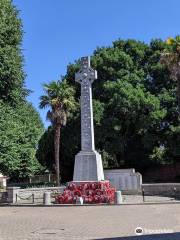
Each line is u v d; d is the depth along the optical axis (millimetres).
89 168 28703
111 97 48250
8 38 33156
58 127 43375
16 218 19641
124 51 53125
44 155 52406
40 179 61531
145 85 51000
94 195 26438
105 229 15398
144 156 50531
